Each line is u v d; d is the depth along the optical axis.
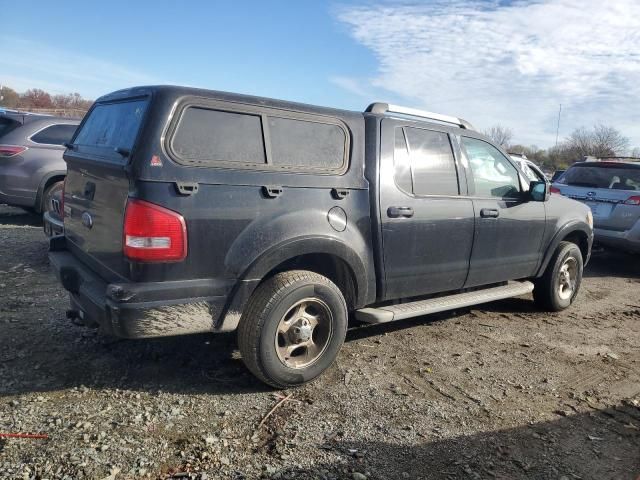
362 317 4.42
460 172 5.03
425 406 3.84
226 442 3.23
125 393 3.73
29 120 8.93
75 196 4.21
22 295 5.55
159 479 2.85
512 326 5.77
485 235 5.20
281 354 3.86
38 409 3.43
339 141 4.19
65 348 4.36
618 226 8.58
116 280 3.52
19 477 2.77
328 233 4.00
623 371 4.72
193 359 4.32
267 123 3.81
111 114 4.05
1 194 8.69
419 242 4.63
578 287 6.57
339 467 3.05
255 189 3.67
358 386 4.08
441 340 5.18
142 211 3.28
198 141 3.50
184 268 3.43
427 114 5.00
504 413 3.83
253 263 3.65
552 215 6.00
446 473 3.07
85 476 2.82
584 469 3.22
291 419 3.54
